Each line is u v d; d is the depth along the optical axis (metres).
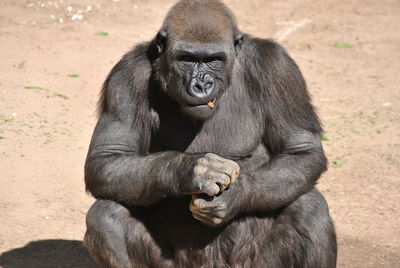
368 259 30.33
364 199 36.12
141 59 24.70
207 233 24.59
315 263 24.19
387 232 32.91
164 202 24.78
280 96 24.59
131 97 24.47
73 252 29.81
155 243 24.62
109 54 56.31
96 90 48.91
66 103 46.16
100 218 23.91
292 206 24.44
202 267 24.95
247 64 24.94
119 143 24.20
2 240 30.22
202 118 23.28
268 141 25.20
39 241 30.47
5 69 50.91
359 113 47.97
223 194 22.33
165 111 24.70
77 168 37.75
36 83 48.78
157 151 25.22
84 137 41.56
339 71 56.91
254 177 23.39
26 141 40.22
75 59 54.50
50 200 34.28
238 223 24.59
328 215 24.56
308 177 23.97
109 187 23.64
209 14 23.80
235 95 24.78
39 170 37.12
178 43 23.28
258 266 24.95
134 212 24.52
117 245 23.95
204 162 21.69
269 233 24.77
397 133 44.72
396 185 37.69
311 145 24.66
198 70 23.22
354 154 41.41
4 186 35.16
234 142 24.89
